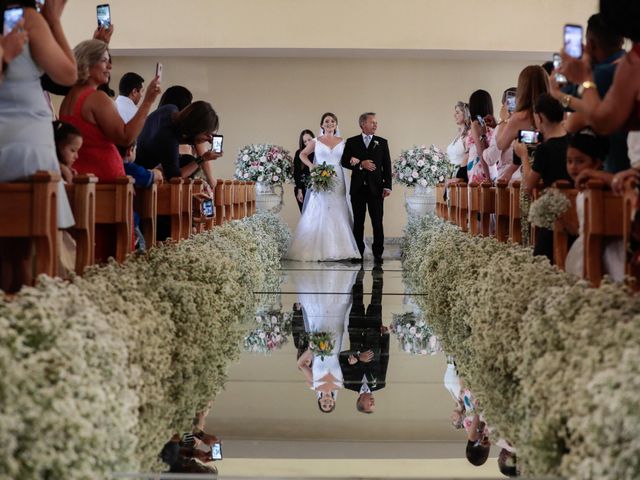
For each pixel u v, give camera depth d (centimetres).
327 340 698
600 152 494
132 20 1564
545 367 369
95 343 335
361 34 1566
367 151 1432
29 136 420
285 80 1761
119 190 540
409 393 533
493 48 1560
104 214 540
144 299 466
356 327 758
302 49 1584
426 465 391
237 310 766
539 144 643
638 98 397
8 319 314
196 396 497
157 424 410
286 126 1766
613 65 462
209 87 1755
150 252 598
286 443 429
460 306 668
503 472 374
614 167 486
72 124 556
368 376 578
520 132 682
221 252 772
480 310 562
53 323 320
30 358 295
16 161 416
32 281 422
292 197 1797
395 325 769
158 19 1565
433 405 506
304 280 1104
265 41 1569
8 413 269
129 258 541
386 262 1395
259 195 1505
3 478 260
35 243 405
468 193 924
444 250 849
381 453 412
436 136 1762
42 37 415
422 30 1564
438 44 1565
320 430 454
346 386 551
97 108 566
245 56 1717
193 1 1564
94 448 302
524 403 388
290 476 371
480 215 836
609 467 278
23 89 419
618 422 281
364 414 486
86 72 570
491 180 934
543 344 407
